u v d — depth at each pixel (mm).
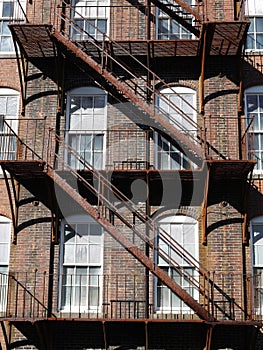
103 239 15547
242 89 16172
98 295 15250
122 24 16781
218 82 16234
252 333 14273
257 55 16453
